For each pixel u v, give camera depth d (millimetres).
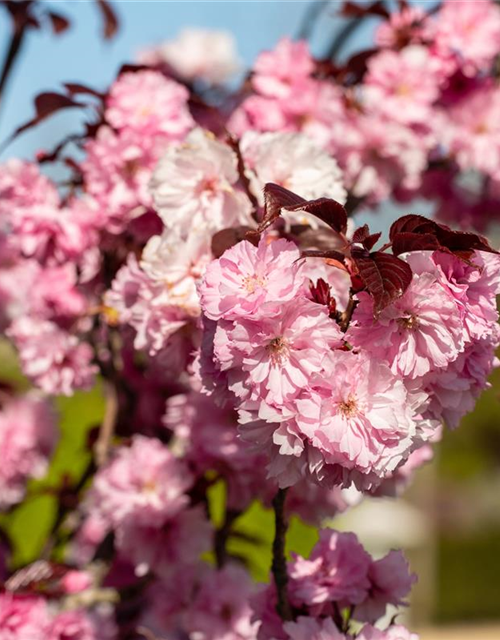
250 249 742
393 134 1273
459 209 1587
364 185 1294
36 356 1104
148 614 1135
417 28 1419
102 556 1162
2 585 1024
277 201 749
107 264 1096
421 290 729
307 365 729
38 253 1097
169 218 870
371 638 799
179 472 1047
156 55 1883
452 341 730
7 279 1340
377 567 856
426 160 1415
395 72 1319
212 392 757
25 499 1273
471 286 747
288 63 1312
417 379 741
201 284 749
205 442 1004
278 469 741
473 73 1392
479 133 1395
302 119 1299
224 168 869
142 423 1238
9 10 1333
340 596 840
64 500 1229
